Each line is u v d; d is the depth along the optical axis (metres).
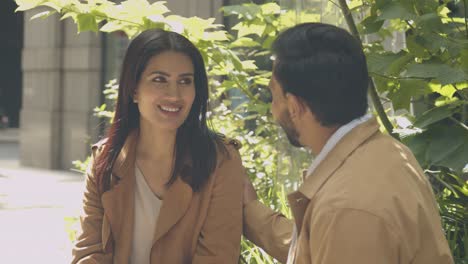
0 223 7.95
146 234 2.74
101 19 3.58
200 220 2.69
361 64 1.80
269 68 4.93
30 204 9.30
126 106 2.74
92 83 13.60
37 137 14.56
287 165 3.65
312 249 1.69
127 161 2.74
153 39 2.64
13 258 6.36
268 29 4.11
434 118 2.89
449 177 3.63
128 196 2.73
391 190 1.65
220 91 4.70
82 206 2.81
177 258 2.71
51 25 14.20
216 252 2.68
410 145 2.89
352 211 1.61
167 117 2.64
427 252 1.66
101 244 2.74
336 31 1.81
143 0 3.47
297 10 3.63
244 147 4.97
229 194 2.72
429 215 1.69
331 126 1.82
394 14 2.89
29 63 14.82
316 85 1.77
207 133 2.76
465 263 3.09
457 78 2.69
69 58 13.99
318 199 1.73
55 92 14.16
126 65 2.68
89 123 13.56
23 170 14.00
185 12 10.82
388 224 1.59
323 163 1.81
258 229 2.75
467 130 2.88
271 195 4.51
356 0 3.73
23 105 14.99
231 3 10.12
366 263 1.57
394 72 3.05
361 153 1.76
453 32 3.33
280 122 1.91
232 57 3.81
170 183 2.69
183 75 2.65
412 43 3.04
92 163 2.79
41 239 7.13
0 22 32.50
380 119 3.46
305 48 1.79
